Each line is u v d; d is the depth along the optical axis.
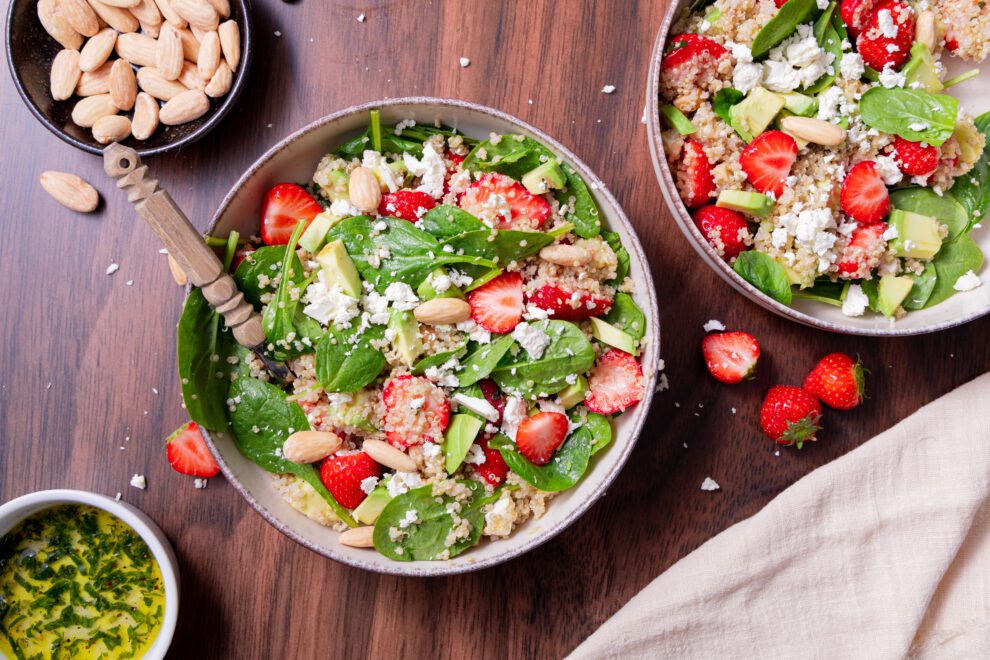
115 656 0.58
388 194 0.53
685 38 0.54
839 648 0.57
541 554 0.58
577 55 0.58
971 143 0.55
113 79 0.56
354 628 0.58
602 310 0.54
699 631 0.57
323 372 0.52
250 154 0.58
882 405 0.59
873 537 0.57
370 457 0.53
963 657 0.58
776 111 0.54
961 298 0.55
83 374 0.58
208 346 0.53
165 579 0.54
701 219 0.55
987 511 0.59
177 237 0.49
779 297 0.54
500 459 0.54
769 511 0.57
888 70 0.54
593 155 0.58
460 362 0.53
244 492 0.52
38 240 0.58
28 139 0.58
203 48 0.56
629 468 0.58
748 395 0.58
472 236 0.52
